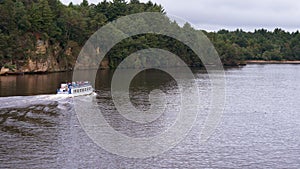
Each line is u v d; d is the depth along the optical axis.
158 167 46.47
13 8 166.25
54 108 77.62
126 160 48.59
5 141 54.53
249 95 107.44
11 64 157.75
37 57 168.75
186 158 49.88
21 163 46.31
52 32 176.00
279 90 121.19
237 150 53.50
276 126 68.31
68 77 146.25
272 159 49.84
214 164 47.72
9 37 156.62
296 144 56.69
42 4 177.50
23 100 83.19
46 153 50.06
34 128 61.84
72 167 45.53
